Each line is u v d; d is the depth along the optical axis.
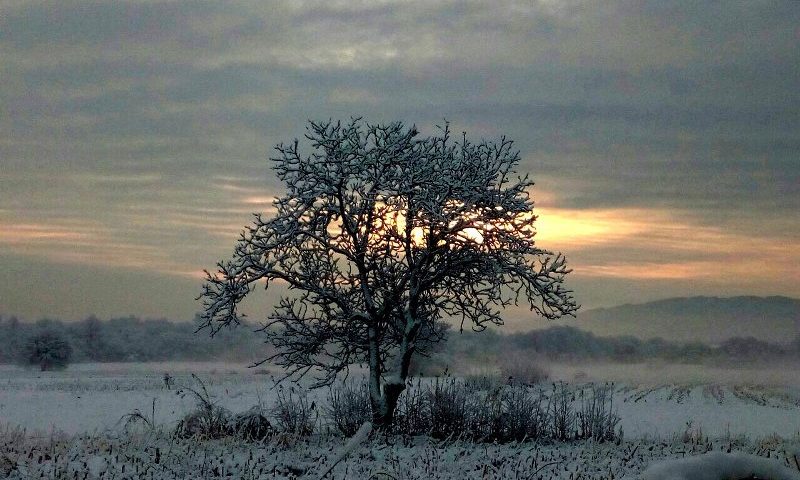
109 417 24.64
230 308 18.33
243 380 47.59
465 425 18.06
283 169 19.02
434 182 18.84
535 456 14.89
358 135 19.27
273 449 15.05
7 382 47.66
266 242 18.53
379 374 19.25
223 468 12.65
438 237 18.95
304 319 19.22
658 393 39.06
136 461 12.81
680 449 16.33
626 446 16.83
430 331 20.23
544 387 35.59
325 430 19.25
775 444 16.86
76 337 105.94
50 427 21.58
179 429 17.05
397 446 16.39
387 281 19.48
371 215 19.48
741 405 33.38
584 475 12.60
